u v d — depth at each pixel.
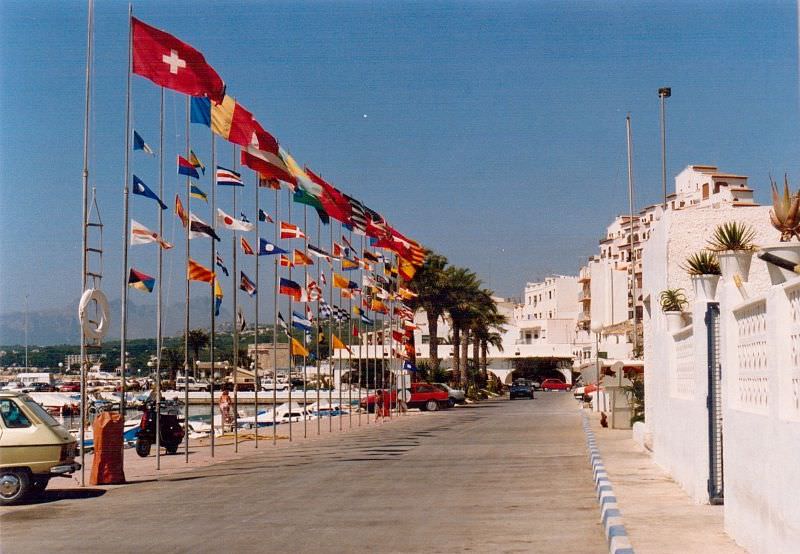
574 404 70.38
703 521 12.68
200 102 25.11
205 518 14.25
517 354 126.69
